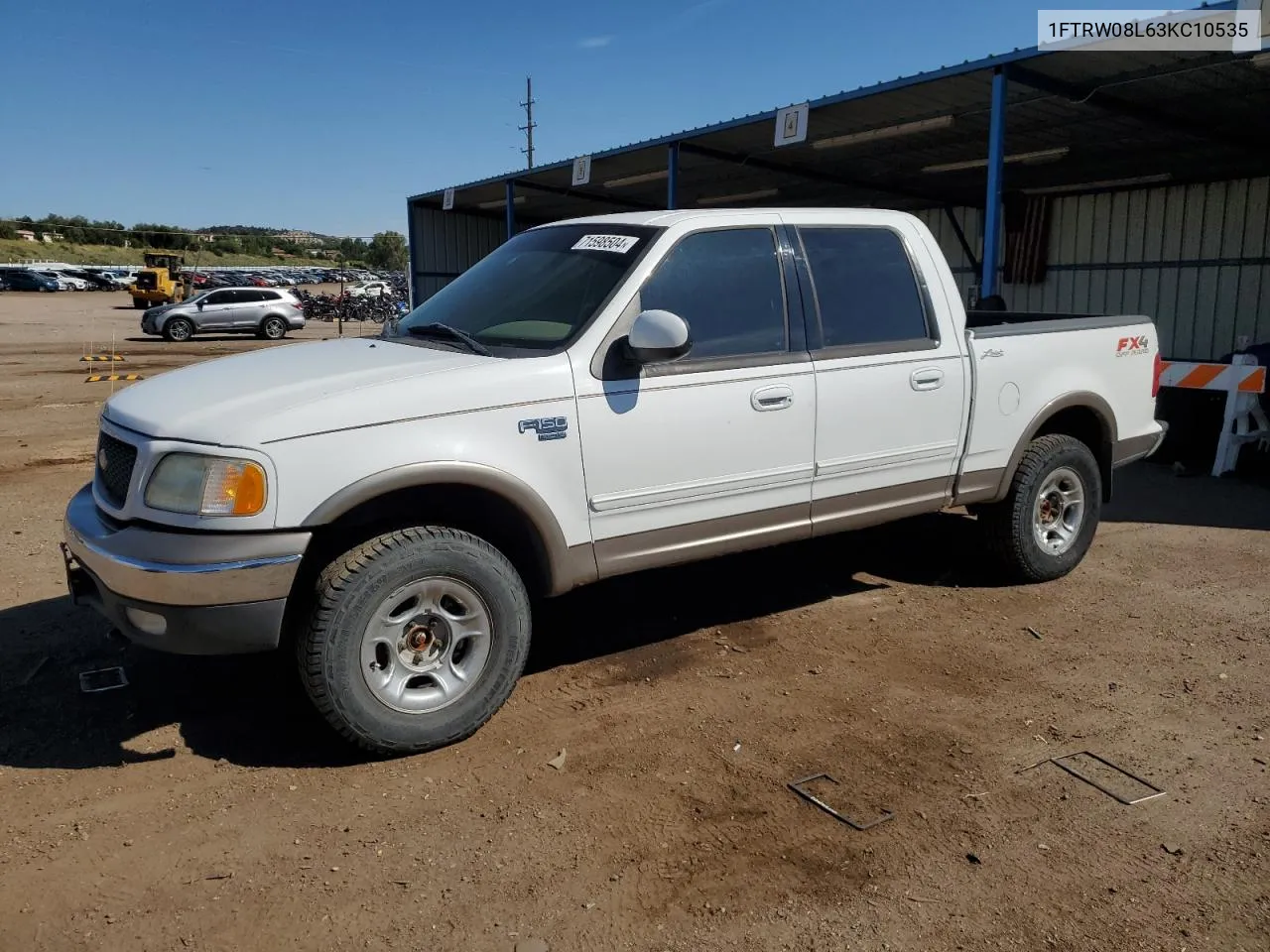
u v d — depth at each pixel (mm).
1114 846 3154
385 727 3604
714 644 4875
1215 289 15742
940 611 5332
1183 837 3203
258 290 30562
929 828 3248
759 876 3002
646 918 2811
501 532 4059
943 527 6910
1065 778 3570
